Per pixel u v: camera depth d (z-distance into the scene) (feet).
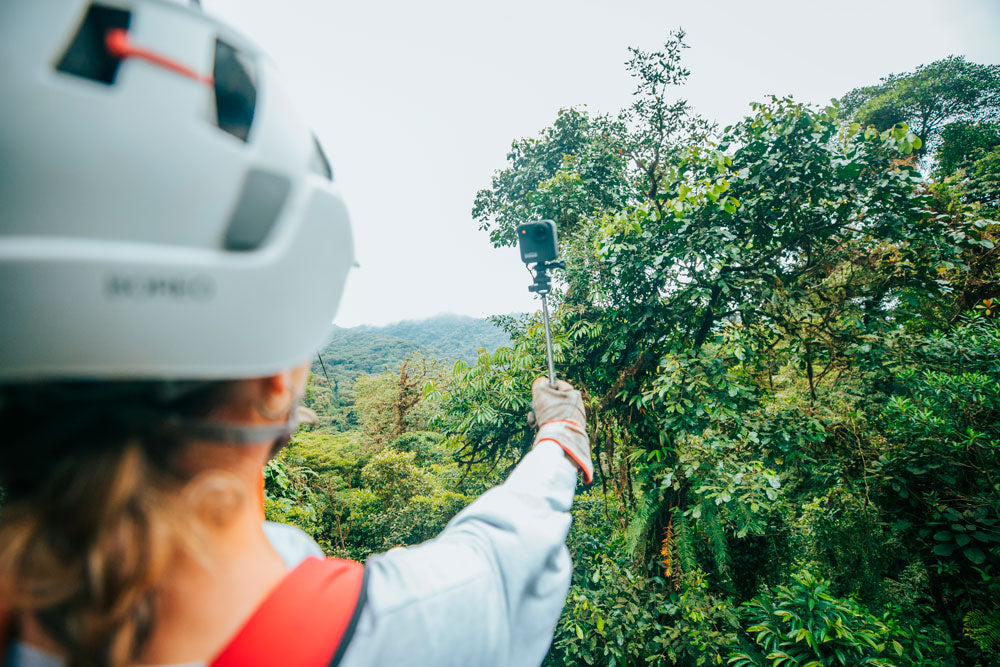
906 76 77.10
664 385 15.76
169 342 0.97
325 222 1.37
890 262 15.24
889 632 12.82
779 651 13.15
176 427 0.96
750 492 15.02
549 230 3.60
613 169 25.11
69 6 1.00
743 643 16.19
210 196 1.04
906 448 14.65
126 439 0.89
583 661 19.98
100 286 0.90
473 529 1.54
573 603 19.54
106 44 1.11
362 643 1.14
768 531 21.62
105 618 0.91
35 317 0.87
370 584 1.27
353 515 57.11
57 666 1.03
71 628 0.94
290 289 1.21
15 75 0.91
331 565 1.29
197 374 1.01
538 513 1.62
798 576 14.37
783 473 18.49
